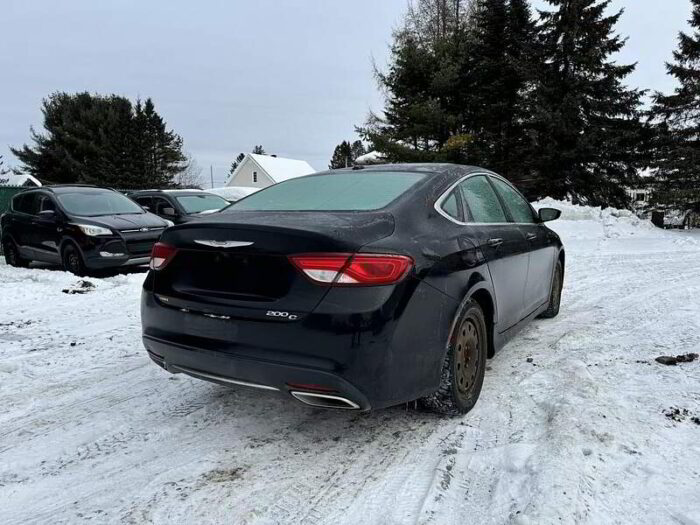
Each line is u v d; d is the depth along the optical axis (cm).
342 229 267
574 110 2062
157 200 1182
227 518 235
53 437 316
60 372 432
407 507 240
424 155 2338
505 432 306
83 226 882
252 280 269
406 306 267
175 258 300
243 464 281
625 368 399
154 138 5122
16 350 493
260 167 5666
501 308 380
